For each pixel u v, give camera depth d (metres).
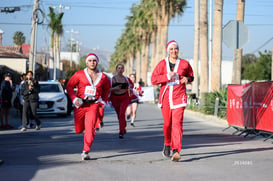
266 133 12.52
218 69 25.08
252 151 9.73
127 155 9.14
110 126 16.73
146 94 23.66
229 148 10.26
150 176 6.91
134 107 16.73
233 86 14.73
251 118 13.09
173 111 8.27
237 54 29.27
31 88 15.11
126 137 12.86
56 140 12.08
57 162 8.26
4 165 7.94
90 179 6.71
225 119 19.44
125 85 12.62
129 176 6.92
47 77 63.03
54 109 21.14
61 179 6.71
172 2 50.91
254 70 85.50
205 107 23.52
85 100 8.50
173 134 8.20
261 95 12.43
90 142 8.48
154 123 18.47
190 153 9.41
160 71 8.42
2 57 51.00
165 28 51.59
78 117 8.65
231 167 7.68
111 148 10.29
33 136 13.23
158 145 10.89
